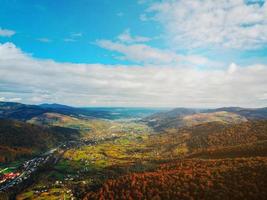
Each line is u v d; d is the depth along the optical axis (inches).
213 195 6530.5
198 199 6609.3
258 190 6097.4
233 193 6309.1
